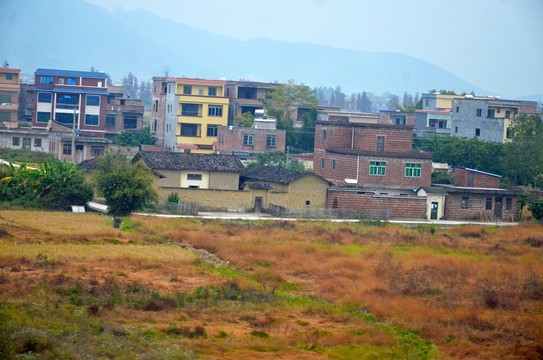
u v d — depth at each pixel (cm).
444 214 12012
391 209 11750
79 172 10088
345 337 4288
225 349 3862
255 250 7312
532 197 13125
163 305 4731
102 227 7925
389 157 12331
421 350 4206
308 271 6462
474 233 9738
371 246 8169
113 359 3378
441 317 4881
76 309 4366
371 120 19938
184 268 6166
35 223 7862
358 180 12288
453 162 15875
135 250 6738
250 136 16525
